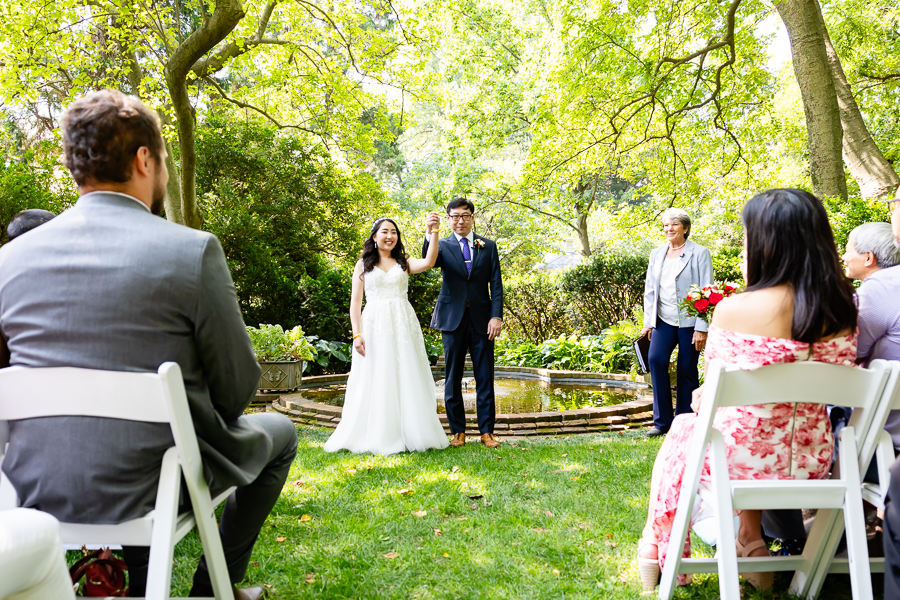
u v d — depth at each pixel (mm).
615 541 2545
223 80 14008
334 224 13375
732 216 12875
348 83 8852
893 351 2104
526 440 4617
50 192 8883
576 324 11320
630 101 10930
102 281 1386
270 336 6902
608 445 4324
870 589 1767
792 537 2260
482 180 17078
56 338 1387
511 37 16969
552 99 12828
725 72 10844
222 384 1533
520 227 19234
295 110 11227
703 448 1821
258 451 1688
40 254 1417
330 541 2578
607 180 25156
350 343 9875
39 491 1372
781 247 1832
